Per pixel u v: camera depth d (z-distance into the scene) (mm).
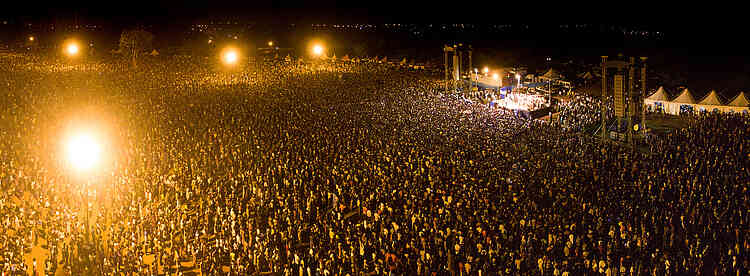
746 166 38969
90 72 99125
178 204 34562
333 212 33750
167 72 101125
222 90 79750
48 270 27391
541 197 35219
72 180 39219
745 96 58625
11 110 61781
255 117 60000
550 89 77875
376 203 35281
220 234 31656
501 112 64125
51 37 166000
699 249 27781
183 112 62250
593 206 32906
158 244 30062
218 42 176750
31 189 37156
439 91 80125
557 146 47062
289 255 28969
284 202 35625
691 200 33094
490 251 27266
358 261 28500
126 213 33625
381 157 44062
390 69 107250
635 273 26422
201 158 44219
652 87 83562
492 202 34094
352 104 68812
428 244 29219
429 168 40938
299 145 48031
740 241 28594
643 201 33906
